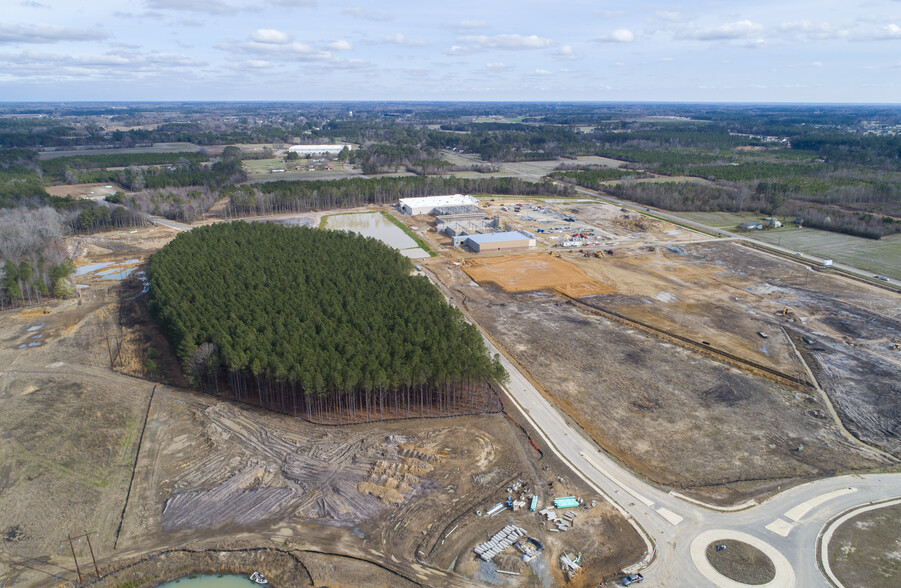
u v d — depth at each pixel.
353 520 66.88
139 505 69.25
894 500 70.25
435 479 74.00
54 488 72.06
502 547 62.72
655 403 93.38
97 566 60.25
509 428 85.62
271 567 60.91
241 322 101.88
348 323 105.44
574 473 75.56
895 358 108.06
